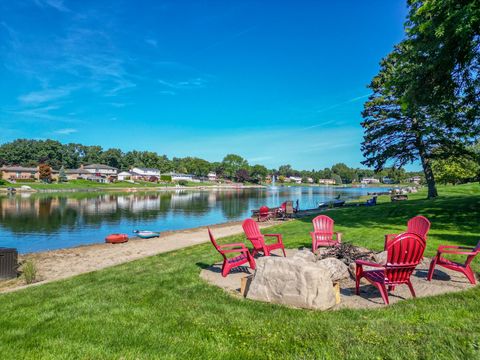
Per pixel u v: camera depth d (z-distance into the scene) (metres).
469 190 34.91
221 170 172.88
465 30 9.09
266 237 12.29
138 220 26.27
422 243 4.83
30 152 129.50
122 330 4.02
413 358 3.13
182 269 7.40
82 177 114.06
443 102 12.59
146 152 160.62
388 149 25.67
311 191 98.25
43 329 4.12
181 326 4.12
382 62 25.59
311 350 3.41
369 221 14.24
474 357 3.08
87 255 12.39
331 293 4.80
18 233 19.72
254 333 3.86
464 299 4.78
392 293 5.33
